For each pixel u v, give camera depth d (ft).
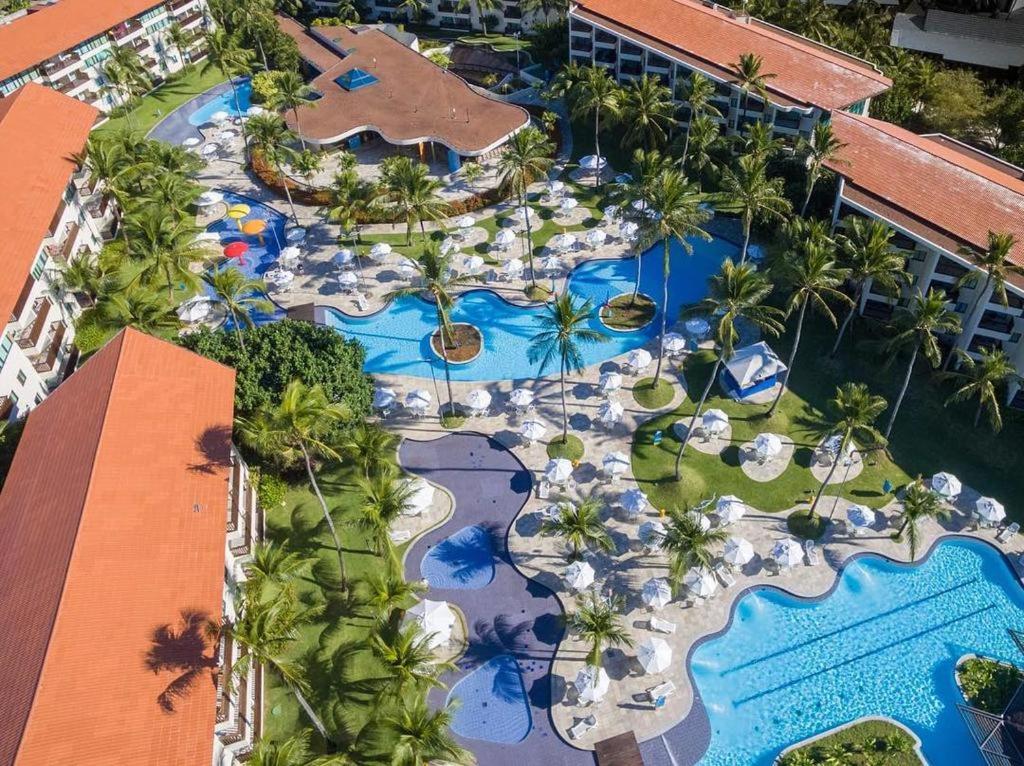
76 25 337.72
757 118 269.85
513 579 164.25
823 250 171.63
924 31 322.34
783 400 198.59
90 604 119.24
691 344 216.33
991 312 186.50
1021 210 187.11
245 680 138.21
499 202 274.16
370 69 331.16
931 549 164.96
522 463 187.52
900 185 204.23
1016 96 258.37
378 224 268.21
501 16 388.78
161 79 376.89
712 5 323.57
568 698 144.87
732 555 156.87
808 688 146.10
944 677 146.00
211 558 134.51
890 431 188.55
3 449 172.45
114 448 142.51
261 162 304.09
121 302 200.23
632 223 245.24
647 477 181.98
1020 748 133.69
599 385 205.46
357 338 225.76
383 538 156.97
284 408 138.72
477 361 215.72
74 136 251.60
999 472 178.09
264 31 347.97
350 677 147.13
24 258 200.44
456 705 132.57
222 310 235.20
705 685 147.54
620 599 153.48
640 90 255.70
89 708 109.09
